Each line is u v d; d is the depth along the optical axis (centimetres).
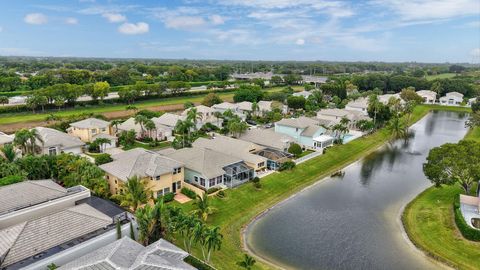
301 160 7488
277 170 6812
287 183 6400
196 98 16250
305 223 5056
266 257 4159
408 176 7206
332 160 7881
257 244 4450
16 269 2947
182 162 6025
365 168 7700
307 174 6931
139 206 4653
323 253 4303
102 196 4906
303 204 5697
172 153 6431
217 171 5869
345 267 4038
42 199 4091
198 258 3881
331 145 8775
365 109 13588
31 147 6550
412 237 4684
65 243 3400
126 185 4594
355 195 6138
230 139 7600
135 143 8425
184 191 5581
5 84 15200
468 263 4034
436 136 10881
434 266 4066
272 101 13550
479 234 4319
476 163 5175
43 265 3089
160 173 5241
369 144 9494
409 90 15712
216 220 4891
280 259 4138
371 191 6347
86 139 8188
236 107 12169
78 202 4353
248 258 3619
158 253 3209
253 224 4972
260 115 12338
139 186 4553
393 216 5362
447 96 16925
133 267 2852
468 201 5334
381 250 4400
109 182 5403
